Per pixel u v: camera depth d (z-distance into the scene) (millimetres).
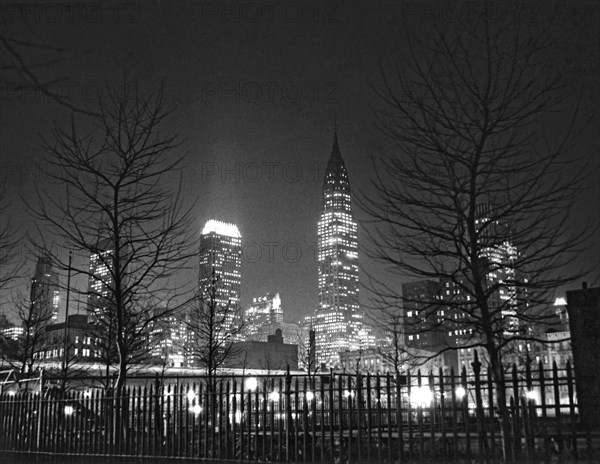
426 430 16812
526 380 11148
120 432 15625
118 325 18656
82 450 16094
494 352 12852
